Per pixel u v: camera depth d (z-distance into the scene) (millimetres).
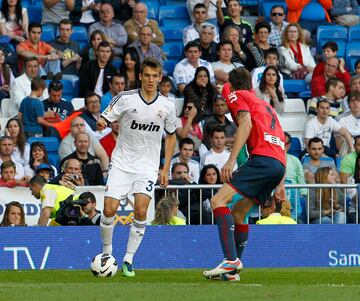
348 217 37375
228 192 27359
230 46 49062
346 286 25656
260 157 27266
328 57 48906
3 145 40875
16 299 22172
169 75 50812
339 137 46031
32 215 36812
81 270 33906
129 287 24875
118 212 36469
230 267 27531
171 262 36031
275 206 37375
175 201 36312
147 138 28891
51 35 51906
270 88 47688
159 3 55750
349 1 56031
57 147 44062
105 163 41406
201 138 45062
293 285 26016
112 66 47906
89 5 52656
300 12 54719
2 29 49938
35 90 44938
